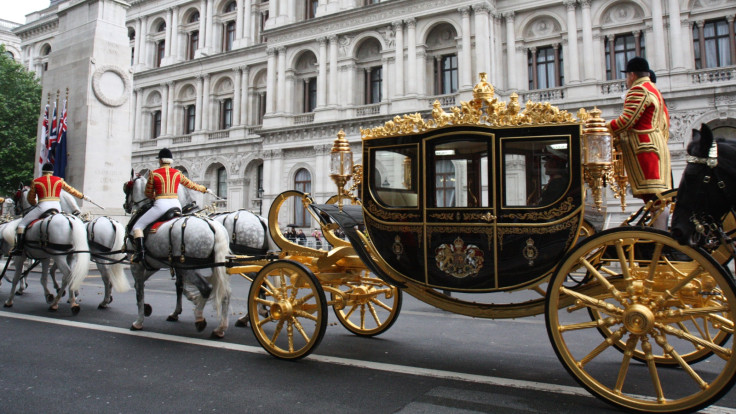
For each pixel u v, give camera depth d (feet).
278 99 128.57
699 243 16.02
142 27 164.55
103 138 73.56
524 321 33.73
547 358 23.63
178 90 155.02
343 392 18.37
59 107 75.61
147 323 31.94
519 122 18.99
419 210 20.65
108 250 37.88
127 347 25.26
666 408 15.31
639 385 19.21
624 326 16.29
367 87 120.37
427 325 32.19
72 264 34.40
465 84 103.45
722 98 84.43
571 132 18.02
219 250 26.30
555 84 102.42
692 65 89.30
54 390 18.70
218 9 151.94
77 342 26.35
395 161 22.07
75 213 41.60
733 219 18.56
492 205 19.03
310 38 124.16
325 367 21.71
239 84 142.92
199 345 25.72
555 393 18.26
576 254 17.06
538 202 18.63
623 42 97.04
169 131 154.51
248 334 28.68
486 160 19.80
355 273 26.45
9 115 122.21
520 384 19.27
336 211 24.88
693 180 16.08
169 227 27.37
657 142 18.84
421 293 21.18
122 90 76.54
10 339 27.02
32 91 128.98
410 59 110.63
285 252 26.94
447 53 110.42
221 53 144.46
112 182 74.13
